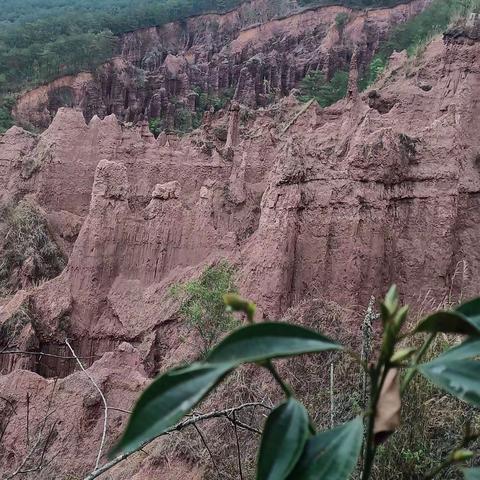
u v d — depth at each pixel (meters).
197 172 30.53
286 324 2.05
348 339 11.28
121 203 22.39
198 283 16.98
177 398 1.89
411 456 5.94
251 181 27.52
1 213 32.53
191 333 17.00
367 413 2.15
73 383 15.52
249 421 9.25
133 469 11.77
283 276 15.64
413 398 6.54
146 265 21.91
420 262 15.65
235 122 33.25
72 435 14.43
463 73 20.69
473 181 16.92
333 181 16.08
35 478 9.13
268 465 2.05
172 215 22.00
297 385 9.74
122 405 15.10
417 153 16.44
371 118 20.38
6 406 15.55
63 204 32.22
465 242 16.38
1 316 20.70
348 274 15.45
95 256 21.84
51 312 21.16
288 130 28.28
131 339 20.20
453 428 6.48
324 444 2.10
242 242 21.30
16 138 37.00
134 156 32.41
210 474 9.16
